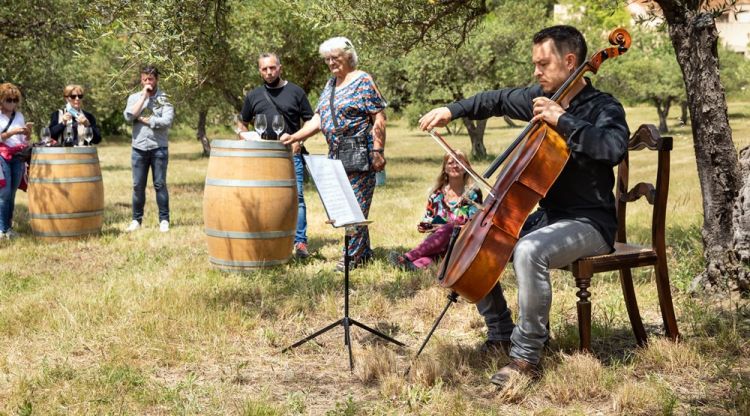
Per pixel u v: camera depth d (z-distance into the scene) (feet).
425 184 57.36
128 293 19.13
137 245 27.04
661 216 13.76
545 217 13.35
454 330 16.26
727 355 13.69
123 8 18.70
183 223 33.40
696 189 44.73
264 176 21.54
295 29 57.00
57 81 48.06
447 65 79.36
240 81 55.16
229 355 14.76
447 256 13.10
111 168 84.53
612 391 12.33
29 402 12.03
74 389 12.81
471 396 12.42
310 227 31.73
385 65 83.10
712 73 17.13
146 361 14.42
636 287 18.76
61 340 15.48
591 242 12.73
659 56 124.88
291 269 22.09
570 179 12.82
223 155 21.70
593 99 12.73
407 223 32.42
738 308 16.07
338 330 16.46
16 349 15.11
